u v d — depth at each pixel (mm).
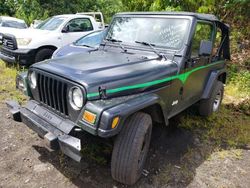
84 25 8711
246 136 4523
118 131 2562
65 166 3340
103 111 2514
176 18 3785
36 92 3258
